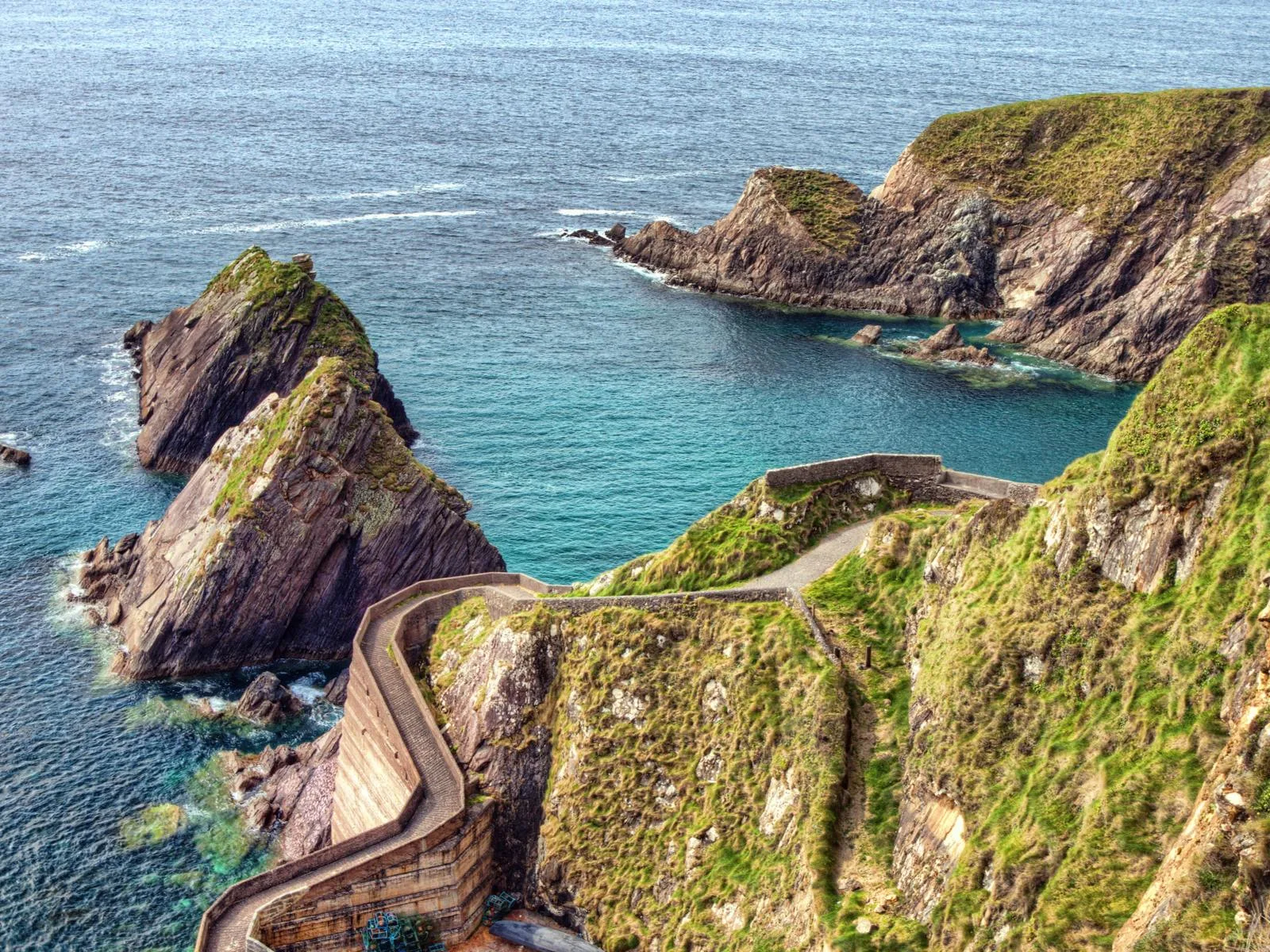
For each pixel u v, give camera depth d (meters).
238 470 101.25
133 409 137.88
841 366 161.62
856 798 57.12
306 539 97.50
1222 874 36.91
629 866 64.62
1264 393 50.28
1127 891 41.72
